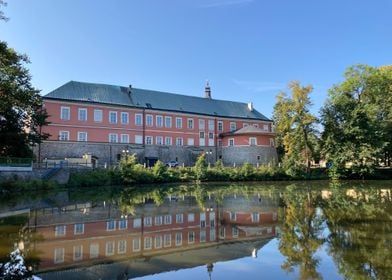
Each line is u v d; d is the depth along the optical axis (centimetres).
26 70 3544
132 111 5469
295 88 5141
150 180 4153
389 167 5269
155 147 5488
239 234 1080
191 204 1920
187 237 1045
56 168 3494
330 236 1005
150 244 958
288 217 1388
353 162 4659
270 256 813
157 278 676
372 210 1534
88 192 2867
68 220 1373
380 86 4978
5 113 3362
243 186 3650
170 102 6128
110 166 4269
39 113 3772
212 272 706
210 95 7169
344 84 5091
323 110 5031
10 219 1402
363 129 4619
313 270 695
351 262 738
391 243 901
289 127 5225
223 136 6488
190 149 5931
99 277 688
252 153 6109
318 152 5084
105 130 5150
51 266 760
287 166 4956
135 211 1631
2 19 2212
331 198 2144
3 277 689
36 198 2319
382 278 633
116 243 972
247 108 7356
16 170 3062
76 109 4925
